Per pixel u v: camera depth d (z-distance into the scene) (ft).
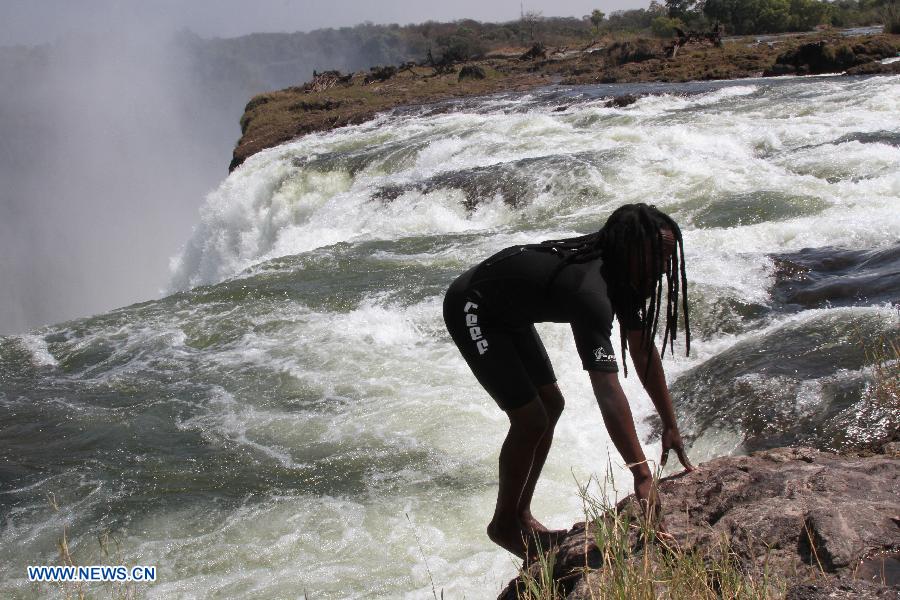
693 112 61.36
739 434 16.97
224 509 18.39
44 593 16.11
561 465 18.12
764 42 114.73
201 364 27.48
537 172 44.73
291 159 66.23
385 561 15.80
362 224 48.39
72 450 22.20
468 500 17.52
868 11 224.53
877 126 47.24
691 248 29.60
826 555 8.95
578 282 9.45
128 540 17.65
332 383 24.44
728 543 9.22
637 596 8.52
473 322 10.41
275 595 15.12
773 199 35.04
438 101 97.40
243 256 64.13
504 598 10.92
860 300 22.56
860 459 11.84
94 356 29.55
